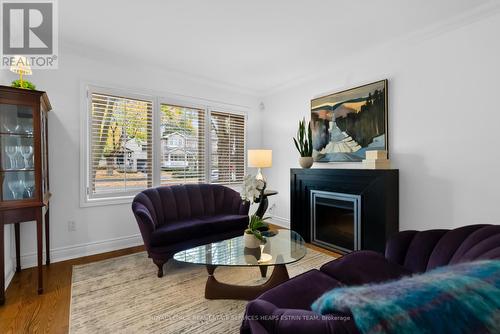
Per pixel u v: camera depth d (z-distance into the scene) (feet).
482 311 1.84
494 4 6.51
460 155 7.32
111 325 5.36
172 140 11.65
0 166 6.12
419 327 1.80
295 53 9.57
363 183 8.86
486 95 6.84
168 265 8.53
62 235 8.95
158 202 9.52
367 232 8.77
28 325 5.34
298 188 11.36
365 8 6.79
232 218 9.59
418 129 8.21
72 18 7.19
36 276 7.60
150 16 7.14
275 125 13.99
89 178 9.53
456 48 7.36
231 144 13.82
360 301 2.01
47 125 8.34
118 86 10.06
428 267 4.49
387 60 8.99
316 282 4.46
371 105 9.39
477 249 3.66
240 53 9.57
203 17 7.20
